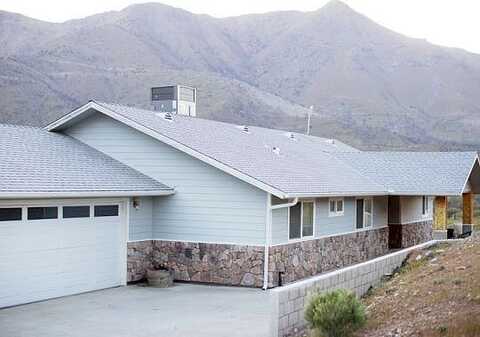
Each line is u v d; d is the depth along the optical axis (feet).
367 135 268.41
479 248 42.29
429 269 40.42
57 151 54.95
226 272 54.13
